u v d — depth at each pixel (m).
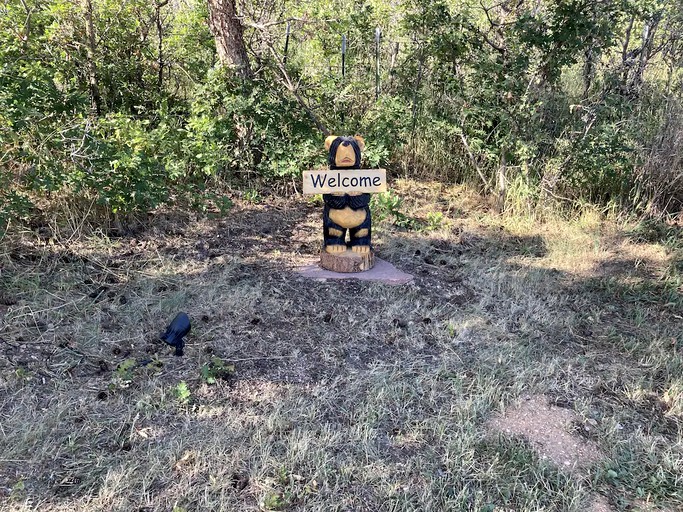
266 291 4.35
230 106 5.73
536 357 3.80
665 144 6.09
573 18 5.48
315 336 3.86
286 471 2.76
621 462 2.96
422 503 2.64
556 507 2.67
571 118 6.08
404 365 3.63
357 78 6.87
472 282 4.74
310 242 5.31
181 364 3.47
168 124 5.98
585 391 3.50
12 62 5.11
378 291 4.43
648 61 6.87
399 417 3.18
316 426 3.06
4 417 2.94
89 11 5.71
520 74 5.72
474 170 6.81
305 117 6.27
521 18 5.59
